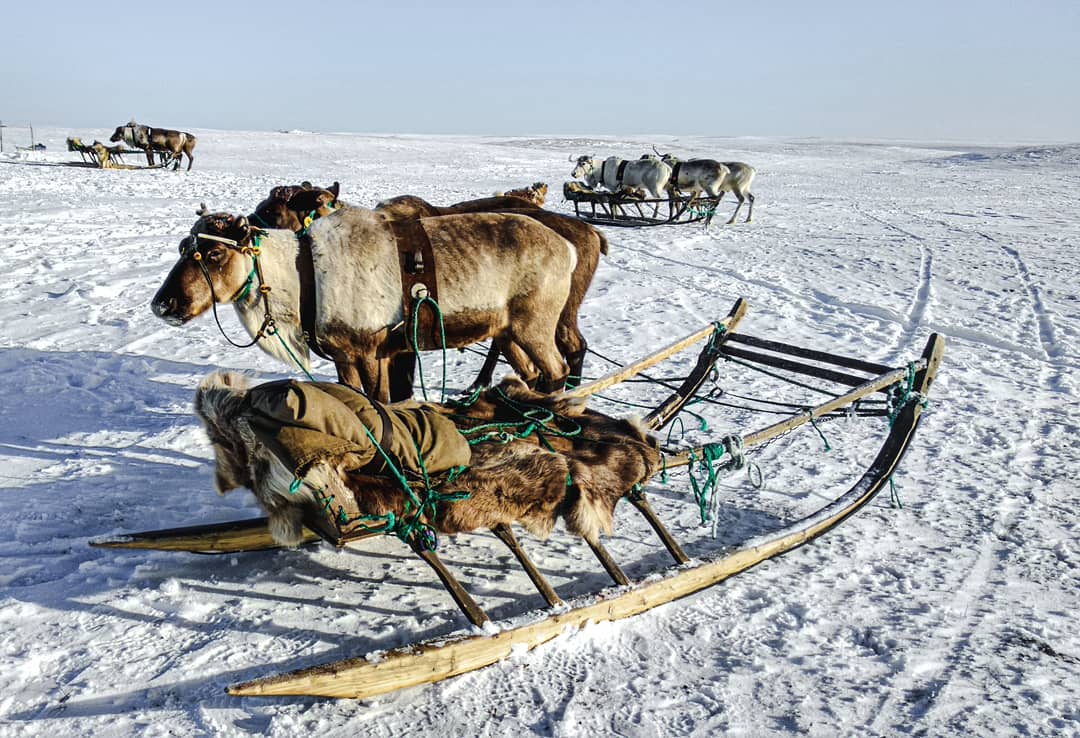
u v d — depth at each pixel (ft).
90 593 15.69
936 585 16.99
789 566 17.62
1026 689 13.74
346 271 19.29
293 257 19.34
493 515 15.02
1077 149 269.23
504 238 20.72
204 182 102.63
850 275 54.49
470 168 155.02
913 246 67.46
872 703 13.37
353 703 12.82
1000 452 24.50
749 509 20.49
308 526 15.02
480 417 17.34
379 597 15.90
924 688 13.75
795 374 32.30
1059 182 158.40
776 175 175.22
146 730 12.18
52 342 33.06
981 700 13.46
